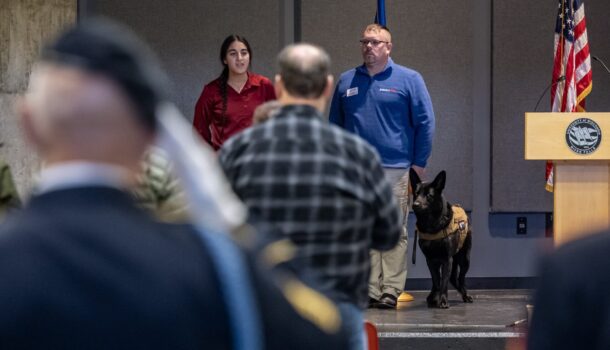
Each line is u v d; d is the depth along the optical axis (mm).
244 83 13250
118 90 2268
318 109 6035
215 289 2193
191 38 15820
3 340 2066
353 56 15938
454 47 15992
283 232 5785
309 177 5809
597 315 2846
